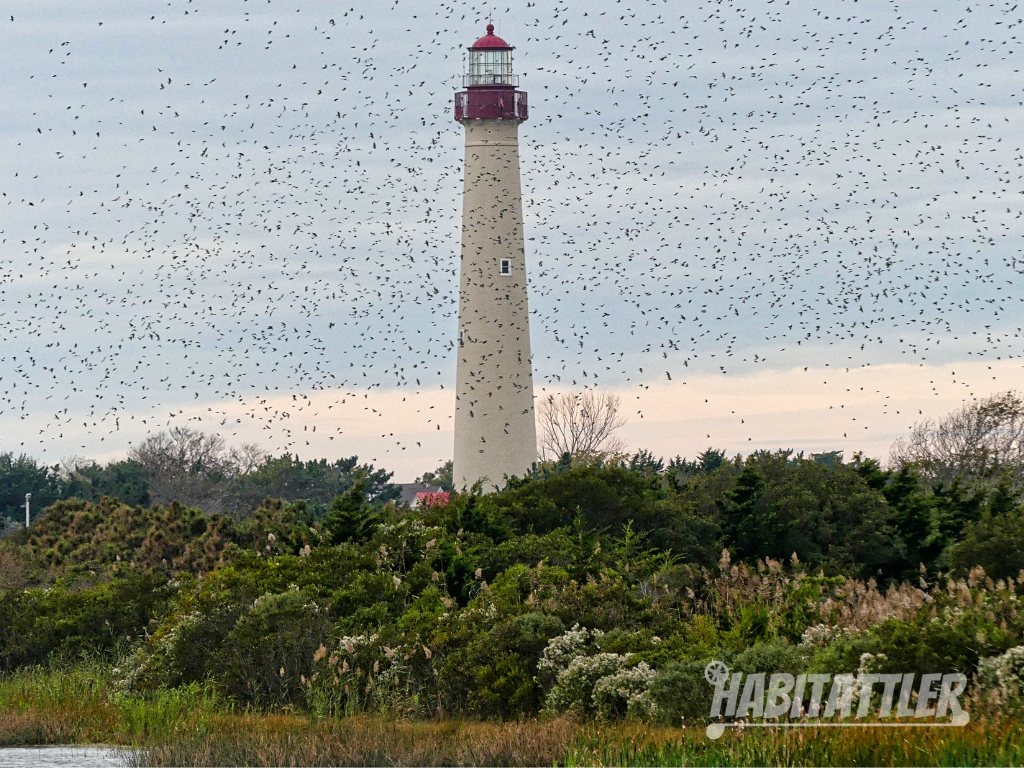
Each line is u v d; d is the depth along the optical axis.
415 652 52.81
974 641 43.88
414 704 50.25
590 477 80.31
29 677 59.88
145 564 85.88
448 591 63.06
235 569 65.62
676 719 44.91
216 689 53.94
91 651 64.56
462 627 53.62
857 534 78.50
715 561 76.88
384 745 42.47
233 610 58.03
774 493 80.44
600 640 51.00
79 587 80.06
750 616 51.81
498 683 50.09
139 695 53.69
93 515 95.56
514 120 101.25
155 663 56.22
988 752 35.34
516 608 54.56
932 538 78.00
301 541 75.25
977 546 71.56
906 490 82.69
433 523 75.56
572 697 47.91
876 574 78.06
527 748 41.12
